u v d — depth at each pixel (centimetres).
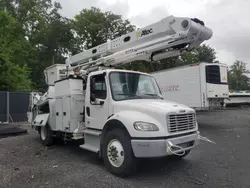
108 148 461
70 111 596
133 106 446
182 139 427
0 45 2172
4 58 1964
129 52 650
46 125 735
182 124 439
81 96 614
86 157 582
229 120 1368
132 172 429
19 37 2694
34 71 3275
